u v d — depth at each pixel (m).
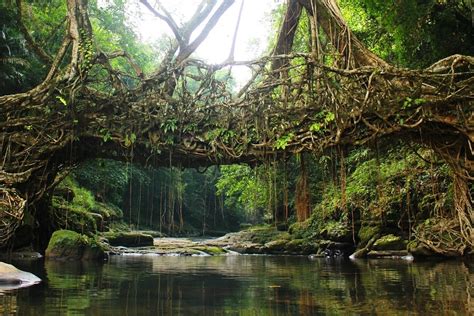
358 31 13.34
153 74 10.43
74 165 11.35
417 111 8.41
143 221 34.72
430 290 6.35
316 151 9.38
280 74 10.53
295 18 10.66
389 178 15.02
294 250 17.95
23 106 10.30
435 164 10.71
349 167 18.14
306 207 19.77
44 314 4.54
